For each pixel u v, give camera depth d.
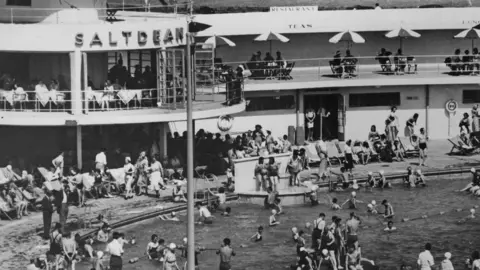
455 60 79.06
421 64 80.94
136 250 52.44
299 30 78.00
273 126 76.50
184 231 55.72
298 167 63.50
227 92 67.81
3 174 57.44
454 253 52.34
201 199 60.62
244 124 75.75
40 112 62.91
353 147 70.88
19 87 63.00
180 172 64.75
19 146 64.44
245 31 77.25
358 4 89.06
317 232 51.69
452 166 69.44
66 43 62.59
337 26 78.50
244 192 62.16
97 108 63.66
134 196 61.22
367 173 67.69
